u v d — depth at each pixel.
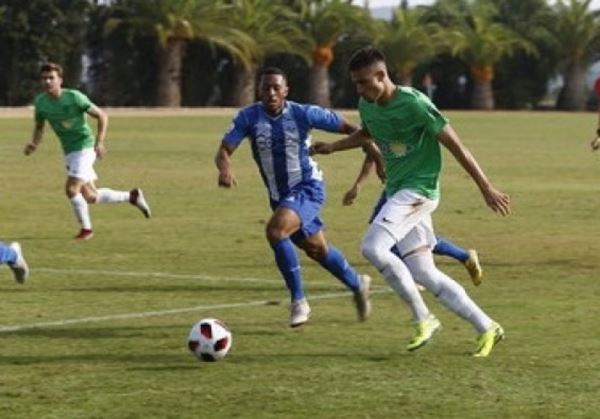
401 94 17.27
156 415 14.25
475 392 15.39
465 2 158.75
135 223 35.28
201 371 16.55
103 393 15.29
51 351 17.83
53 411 14.41
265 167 20.19
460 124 110.81
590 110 161.38
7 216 37.00
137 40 137.00
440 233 32.97
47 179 49.50
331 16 141.62
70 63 132.62
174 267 26.70
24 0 125.69
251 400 14.95
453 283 17.56
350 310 21.42
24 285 24.06
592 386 15.70
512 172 56.12
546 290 23.70
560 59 160.12
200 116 117.44
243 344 18.39
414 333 19.19
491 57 153.25
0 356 17.45
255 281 24.73
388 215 17.42
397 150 17.61
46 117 31.53
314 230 19.98
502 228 34.22
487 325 17.47
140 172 54.00
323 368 16.75
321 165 60.12
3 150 66.12
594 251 29.36
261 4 140.00
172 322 20.23
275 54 145.12
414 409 14.57
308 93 147.50
